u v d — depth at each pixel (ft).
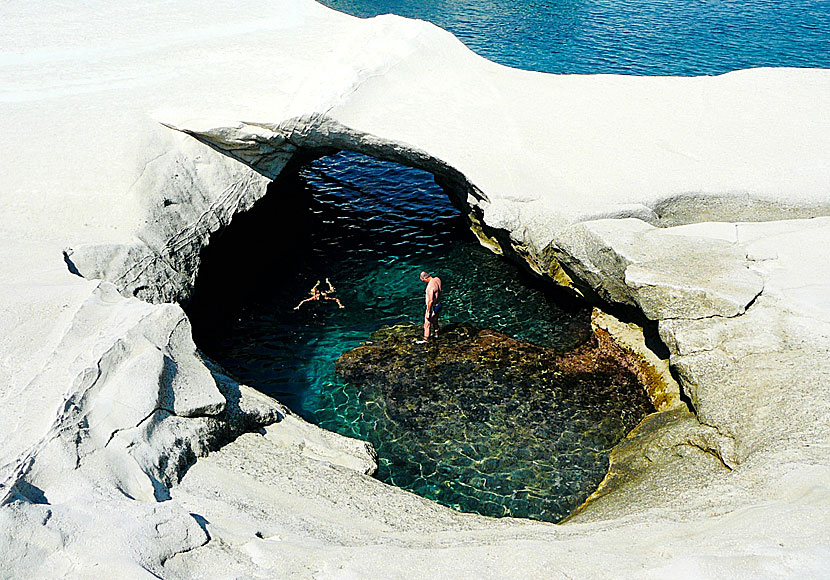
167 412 33.47
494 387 48.98
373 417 46.88
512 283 61.16
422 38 70.79
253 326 56.70
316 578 24.30
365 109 62.44
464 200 64.18
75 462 27.89
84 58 77.77
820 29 119.03
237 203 60.85
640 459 40.45
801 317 40.45
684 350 41.93
